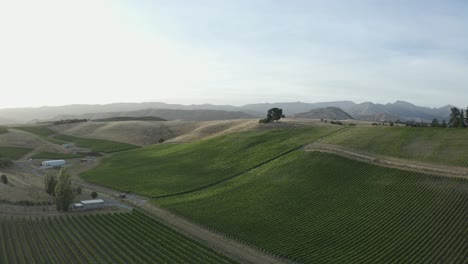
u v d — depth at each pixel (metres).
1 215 76.50
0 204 81.94
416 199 75.81
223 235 70.38
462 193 75.00
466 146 98.12
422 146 103.88
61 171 84.94
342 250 61.56
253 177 103.38
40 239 65.06
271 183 96.38
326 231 68.81
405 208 73.19
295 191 88.81
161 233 69.75
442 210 70.50
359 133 125.00
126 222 76.12
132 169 132.75
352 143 114.00
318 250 62.06
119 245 62.88
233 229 72.25
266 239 67.25
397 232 65.62
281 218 76.19
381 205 75.75
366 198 79.62
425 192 77.88
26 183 104.81
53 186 95.19
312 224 72.19
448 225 65.69
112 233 69.38
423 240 62.38
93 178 123.06
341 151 107.69
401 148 104.50
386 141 112.12
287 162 108.00
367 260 57.84
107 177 123.19
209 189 100.50
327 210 77.19
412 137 112.69
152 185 108.81
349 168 95.75
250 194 91.50
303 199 83.94
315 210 78.00
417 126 136.25
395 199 77.12
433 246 60.34
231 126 197.50
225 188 98.88
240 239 67.88
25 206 84.62
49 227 71.81
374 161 97.50
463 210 69.44
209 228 73.75
